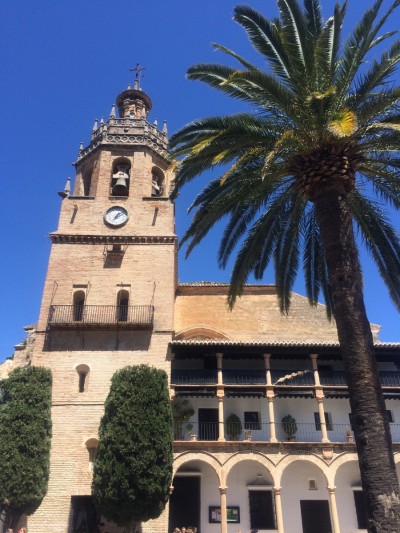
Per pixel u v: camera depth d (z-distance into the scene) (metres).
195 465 28.91
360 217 18.83
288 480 28.75
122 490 23.03
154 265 31.91
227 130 15.75
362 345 13.49
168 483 23.86
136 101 42.53
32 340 38.19
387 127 13.59
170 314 30.33
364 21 15.26
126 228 33.16
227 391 28.97
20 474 23.95
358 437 12.71
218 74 16.66
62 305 29.97
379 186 18.02
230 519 27.66
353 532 27.56
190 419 29.94
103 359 28.81
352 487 28.61
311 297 22.14
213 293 37.66
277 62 16.30
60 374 28.36
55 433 26.78
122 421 24.53
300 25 15.67
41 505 25.11
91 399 27.73
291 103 15.21
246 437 28.19
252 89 15.86
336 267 14.52
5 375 36.34
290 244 19.72
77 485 25.64
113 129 37.44
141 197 34.41
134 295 30.88
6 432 24.95
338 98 15.35
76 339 29.38
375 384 13.09
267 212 18.67
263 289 37.66
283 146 15.45
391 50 15.20
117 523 23.45
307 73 15.43
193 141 17.11
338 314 14.09
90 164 37.28
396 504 11.85
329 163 15.20
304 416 30.34
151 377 25.98
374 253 19.38
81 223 33.22
